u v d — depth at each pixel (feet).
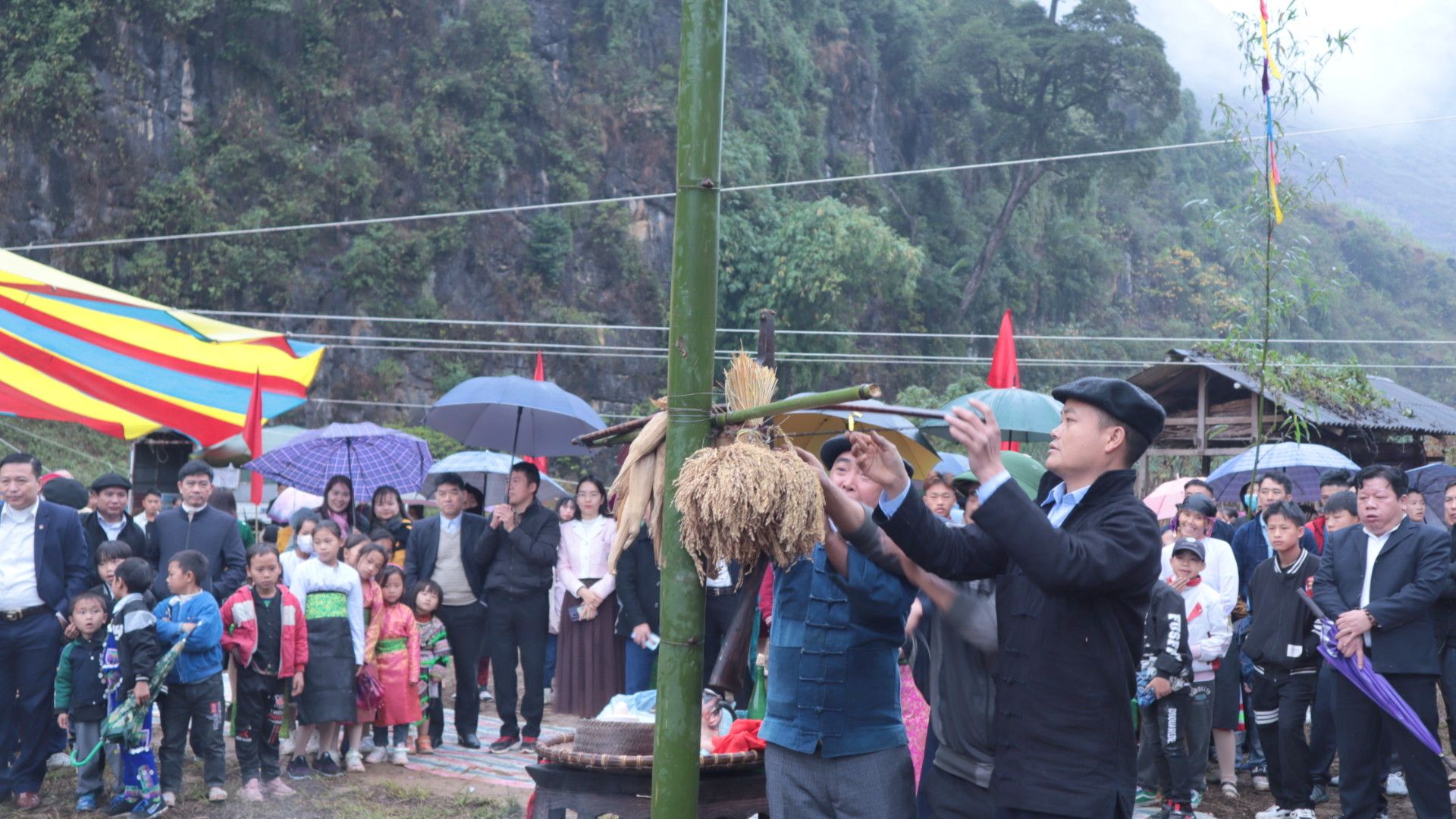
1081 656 8.64
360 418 93.66
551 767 12.28
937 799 11.25
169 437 43.01
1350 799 17.38
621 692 24.88
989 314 130.11
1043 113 130.82
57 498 26.45
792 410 7.61
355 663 21.81
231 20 94.43
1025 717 8.75
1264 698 20.59
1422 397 55.42
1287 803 19.92
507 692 24.61
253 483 33.27
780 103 119.85
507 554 24.72
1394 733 17.04
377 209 97.96
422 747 24.36
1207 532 21.93
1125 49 126.11
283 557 22.88
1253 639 20.27
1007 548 8.30
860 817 10.95
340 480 28.30
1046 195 142.00
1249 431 49.26
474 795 20.75
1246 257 24.13
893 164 135.23
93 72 88.99
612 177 109.91
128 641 19.02
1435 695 17.22
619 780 11.90
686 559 7.72
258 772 20.43
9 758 20.02
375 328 95.20
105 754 20.04
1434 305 207.72
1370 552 17.84
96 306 28.09
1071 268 140.26
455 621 25.04
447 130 100.58
